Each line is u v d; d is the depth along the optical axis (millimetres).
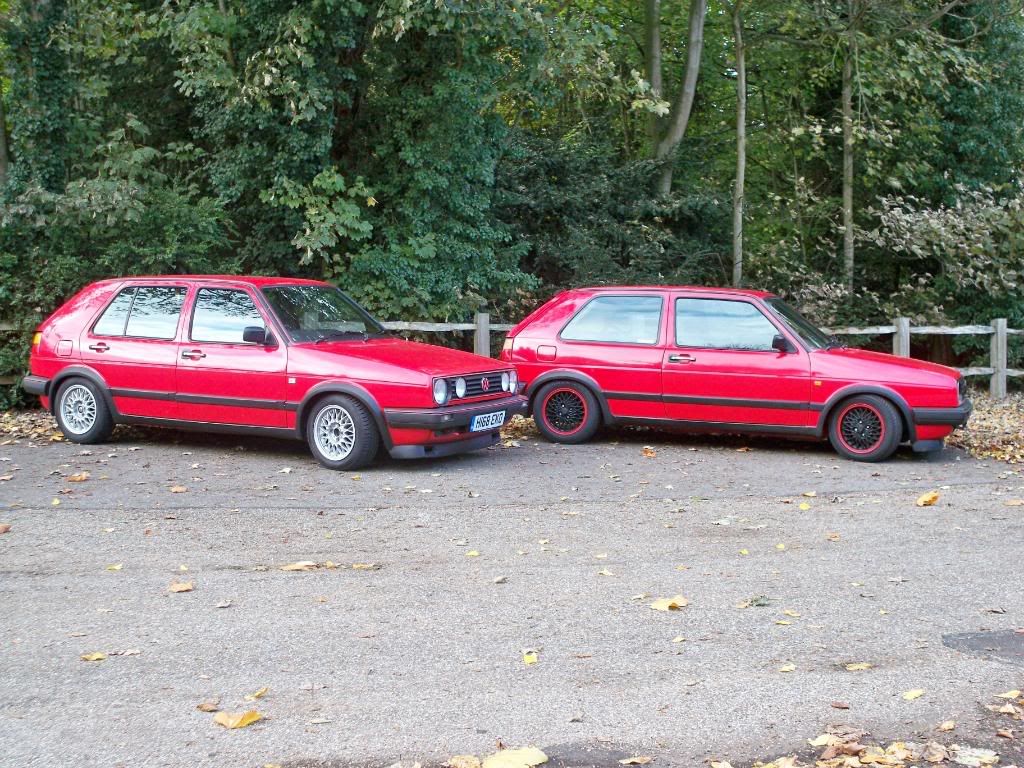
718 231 21297
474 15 14273
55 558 6746
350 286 15820
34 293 13758
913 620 5547
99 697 4566
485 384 10117
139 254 14477
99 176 14414
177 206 15031
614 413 11180
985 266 18281
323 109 14555
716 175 23938
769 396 10562
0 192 14797
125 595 6000
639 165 20609
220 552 6906
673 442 11555
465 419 9656
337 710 4426
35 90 14594
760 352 10633
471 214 16875
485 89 15867
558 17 15500
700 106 24875
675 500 8547
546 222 20359
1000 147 19688
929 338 20031
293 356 9805
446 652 5102
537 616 5633
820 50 21359
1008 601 5871
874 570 6512
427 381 9391
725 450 11039
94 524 7617
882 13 19453
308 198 15141
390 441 9547
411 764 3932
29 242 14438
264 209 16234
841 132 19672
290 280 10844
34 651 5113
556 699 4531
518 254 18141
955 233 18203
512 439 11648
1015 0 19766
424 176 15906
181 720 4332
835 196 21859
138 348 10547
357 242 16297
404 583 6234
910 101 20594
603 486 9094
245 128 15344
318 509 8133
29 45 14492
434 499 8516
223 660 5004
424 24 14273
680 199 20250
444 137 16062
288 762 3957
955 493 8797
